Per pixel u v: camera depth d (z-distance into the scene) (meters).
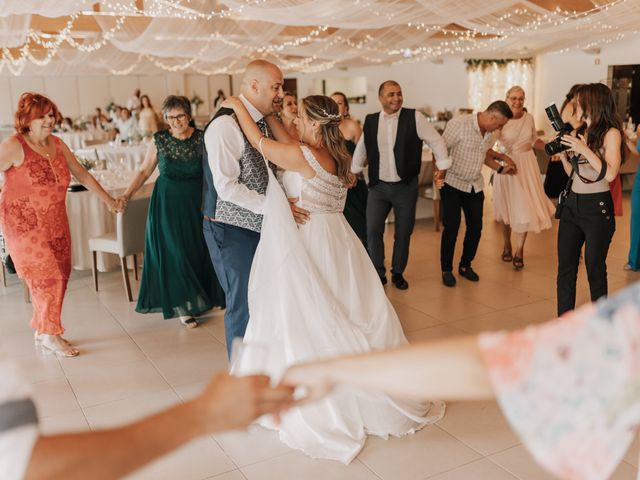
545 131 14.34
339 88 19.67
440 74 17.08
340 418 2.88
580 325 0.71
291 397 0.83
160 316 4.77
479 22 7.63
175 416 0.78
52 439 0.74
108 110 17.11
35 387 3.59
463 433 2.96
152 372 3.77
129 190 4.58
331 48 10.61
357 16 6.59
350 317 3.12
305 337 2.92
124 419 3.21
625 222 7.58
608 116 3.60
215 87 19.38
